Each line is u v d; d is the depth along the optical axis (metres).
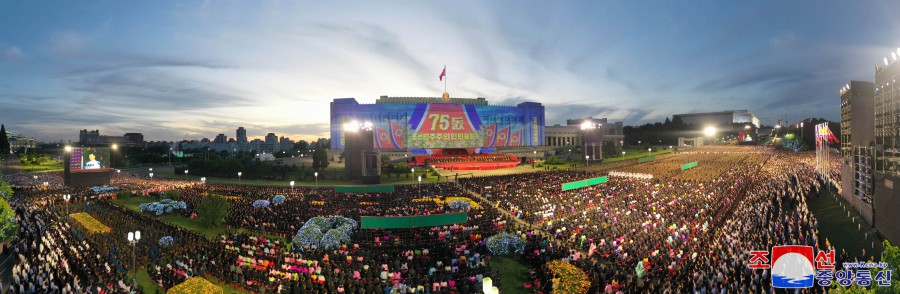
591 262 29.09
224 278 28.28
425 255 31.75
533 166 112.56
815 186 59.47
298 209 49.25
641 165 102.19
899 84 32.88
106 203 55.78
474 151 137.38
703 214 42.06
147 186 77.19
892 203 33.38
